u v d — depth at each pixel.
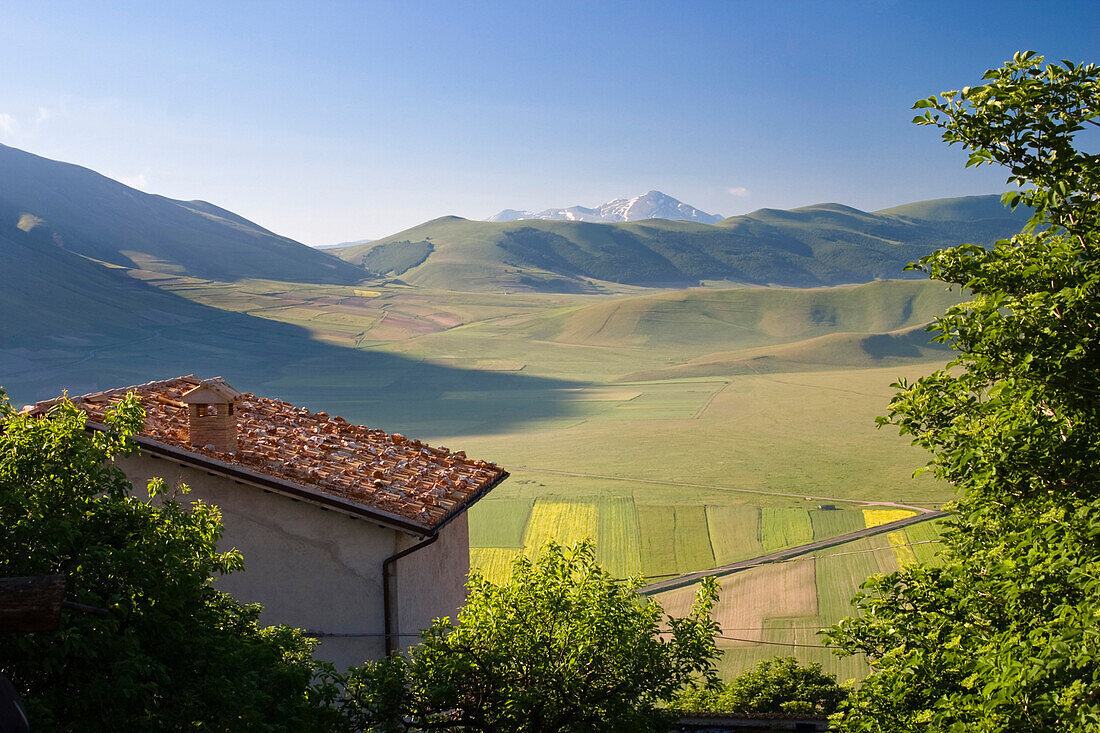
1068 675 9.58
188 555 10.38
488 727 12.38
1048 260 11.30
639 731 12.41
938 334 12.72
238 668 10.21
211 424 16.81
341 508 15.91
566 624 12.55
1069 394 10.84
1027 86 10.44
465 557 19.77
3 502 9.35
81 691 8.92
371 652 15.98
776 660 30.73
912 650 12.61
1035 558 10.60
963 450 12.34
